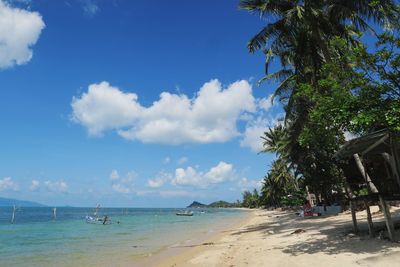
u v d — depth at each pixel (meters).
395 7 15.27
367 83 11.93
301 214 39.62
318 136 14.71
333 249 12.04
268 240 18.23
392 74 11.60
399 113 10.92
